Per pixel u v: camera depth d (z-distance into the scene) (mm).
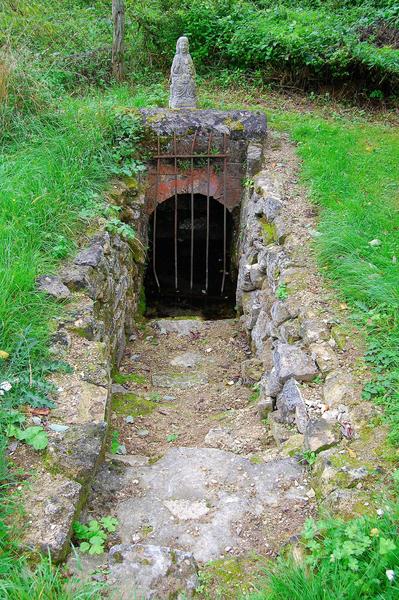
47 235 5426
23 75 7562
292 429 4168
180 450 4133
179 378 6066
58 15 12461
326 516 3121
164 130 8406
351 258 5410
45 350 4148
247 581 2951
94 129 7480
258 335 6066
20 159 6457
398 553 2701
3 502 3078
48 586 2656
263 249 6473
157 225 9648
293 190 7148
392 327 4547
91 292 5070
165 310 8695
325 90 10898
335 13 13039
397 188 7262
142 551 2955
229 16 11508
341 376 4148
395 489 3195
